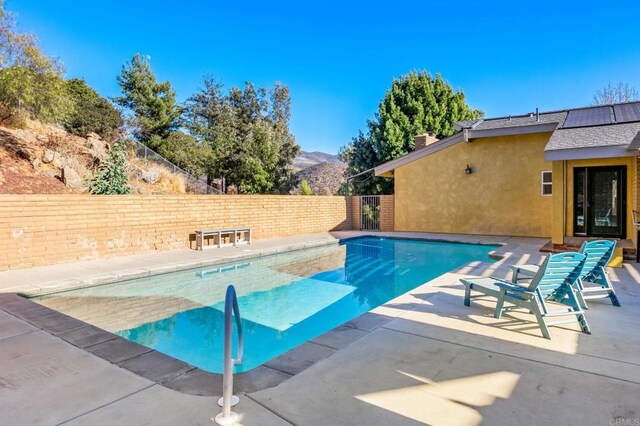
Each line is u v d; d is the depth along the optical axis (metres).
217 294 7.33
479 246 12.48
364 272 9.36
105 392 2.90
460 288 6.24
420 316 4.75
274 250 11.16
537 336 4.04
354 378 3.12
